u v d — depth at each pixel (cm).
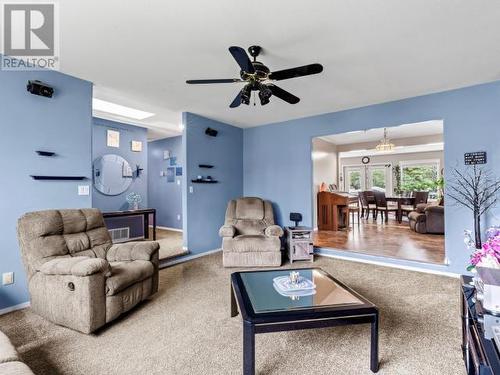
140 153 530
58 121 267
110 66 258
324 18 187
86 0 168
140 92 328
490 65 258
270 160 484
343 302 164
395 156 920
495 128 295
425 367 159
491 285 120
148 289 251
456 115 317
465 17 186
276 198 476
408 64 256
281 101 359
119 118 461
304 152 442
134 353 175
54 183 263
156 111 411
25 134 245
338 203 589
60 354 173
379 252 391
